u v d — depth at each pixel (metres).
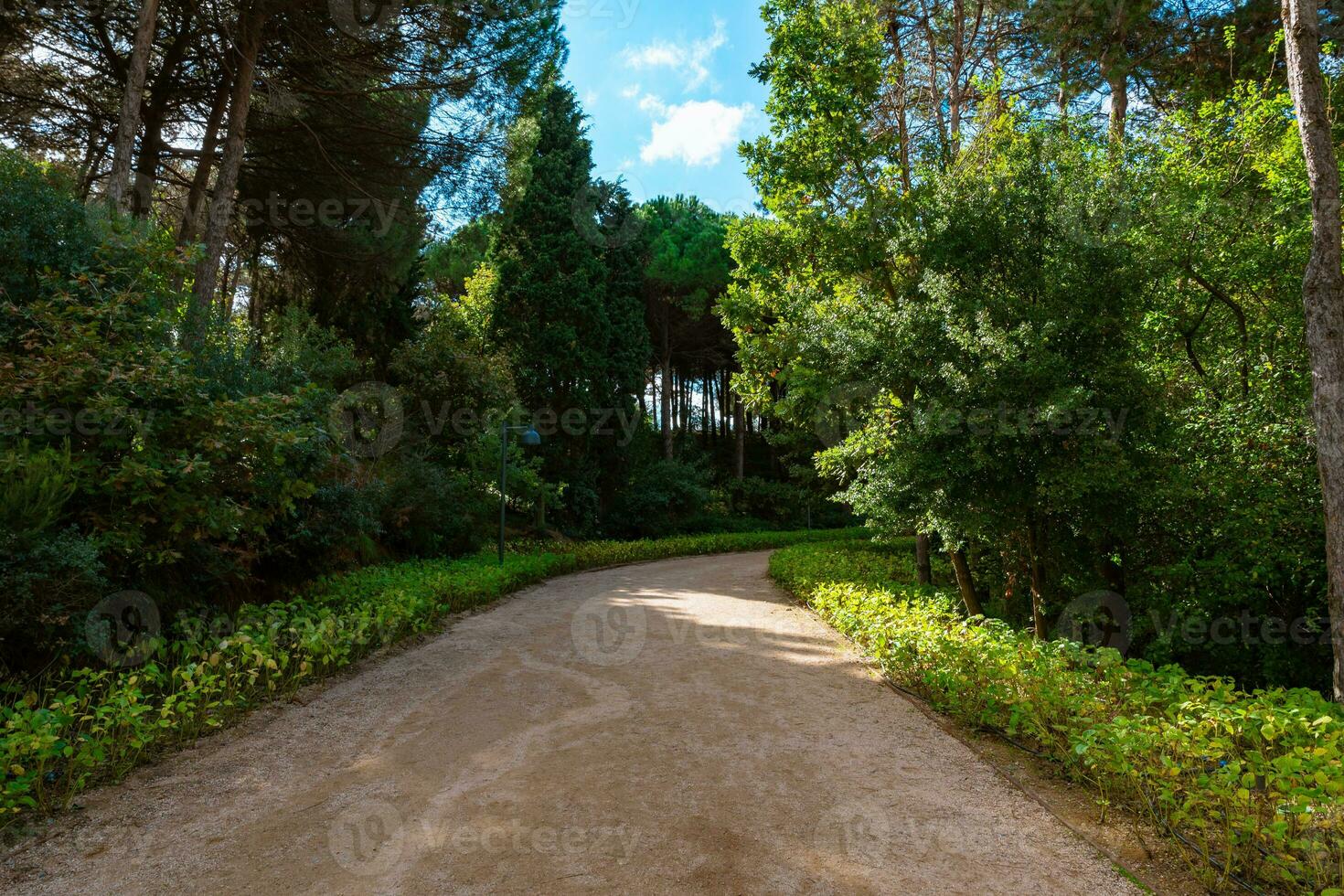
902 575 12.89
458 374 17.02
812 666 6.67
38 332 5.53
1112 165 7.68
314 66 11.79
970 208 7.60
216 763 4.08
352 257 15.02
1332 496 5.43
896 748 4.43
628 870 2.88
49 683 4.61
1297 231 7.41
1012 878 2.85
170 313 7.52
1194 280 8.32
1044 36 11.19
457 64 12.14
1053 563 8.45
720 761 4.17
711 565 18.77
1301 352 7.75
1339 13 8.70
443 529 14.30
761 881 2.81
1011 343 6.90
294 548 8.30
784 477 36.72
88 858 2.99
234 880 2.81
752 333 12.13
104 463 5.69
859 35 10.38
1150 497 6.73
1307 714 3.83
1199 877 2.85
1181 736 3.37
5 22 9.89
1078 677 4.64
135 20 10.40
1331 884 2.71
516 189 14.15
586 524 23.39
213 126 12.41
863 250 9.84
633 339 25.28
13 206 6.26
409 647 7.25
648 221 29.28
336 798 3.61
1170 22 10.63
